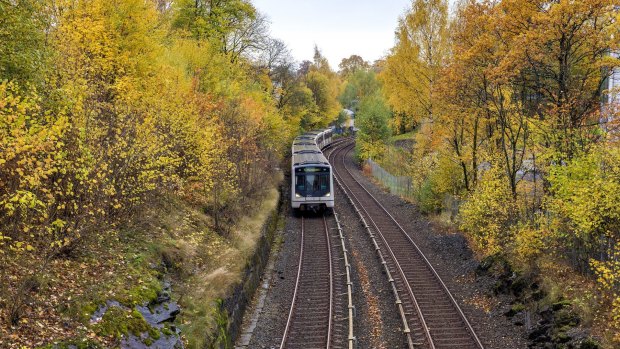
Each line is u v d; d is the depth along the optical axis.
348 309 14.05
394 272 17.25
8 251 8.86
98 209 9.92
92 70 11.86
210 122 17.50
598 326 10.53
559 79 14.54
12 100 7.38
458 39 18.53
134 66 15.97
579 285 12.17
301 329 13.01
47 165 7.61
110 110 11.63
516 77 15.77
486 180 17.33
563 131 13.89
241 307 13.85
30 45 9.77
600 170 11.60
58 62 10.83
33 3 10.13
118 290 9.83
